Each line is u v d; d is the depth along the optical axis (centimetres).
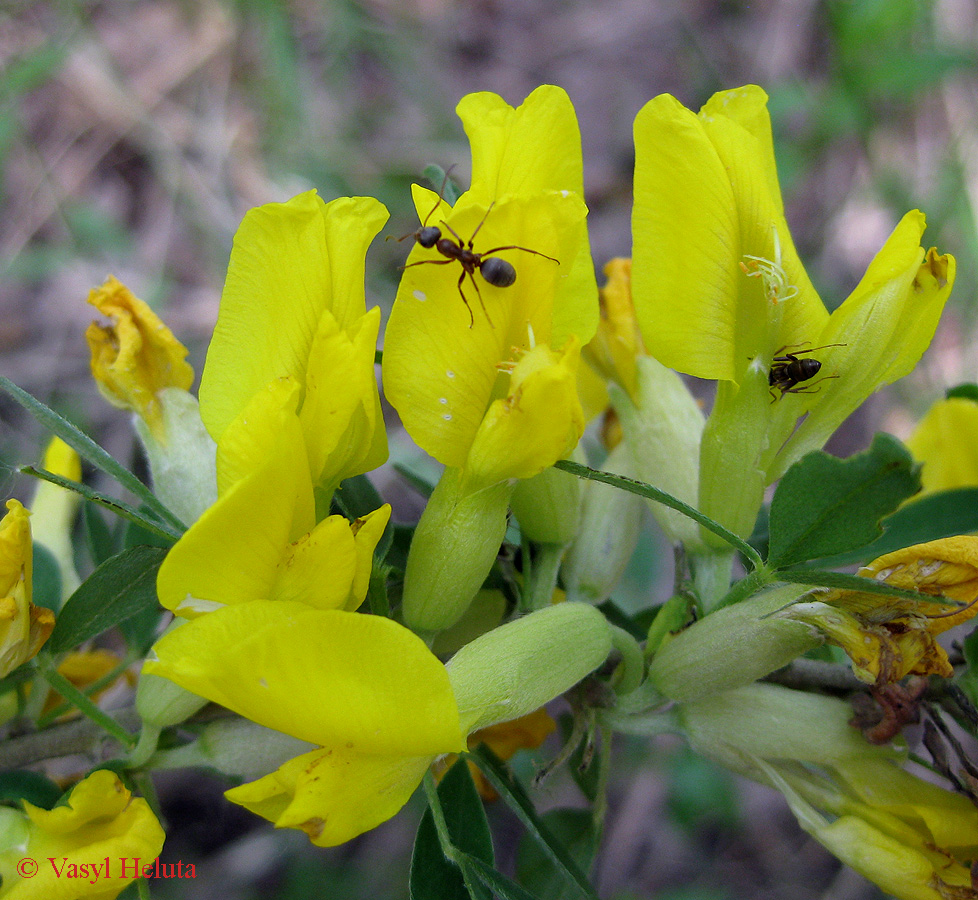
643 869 12
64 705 5
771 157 5
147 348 5
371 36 16
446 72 17
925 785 5
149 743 5
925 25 15
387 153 15
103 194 14
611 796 12
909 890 5
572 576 6
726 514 5
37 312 14
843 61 14
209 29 15
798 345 5
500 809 12
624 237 16
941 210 14
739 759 5
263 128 15
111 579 5
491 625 5
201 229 14
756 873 12
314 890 11
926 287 5
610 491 6
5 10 15
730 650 5
